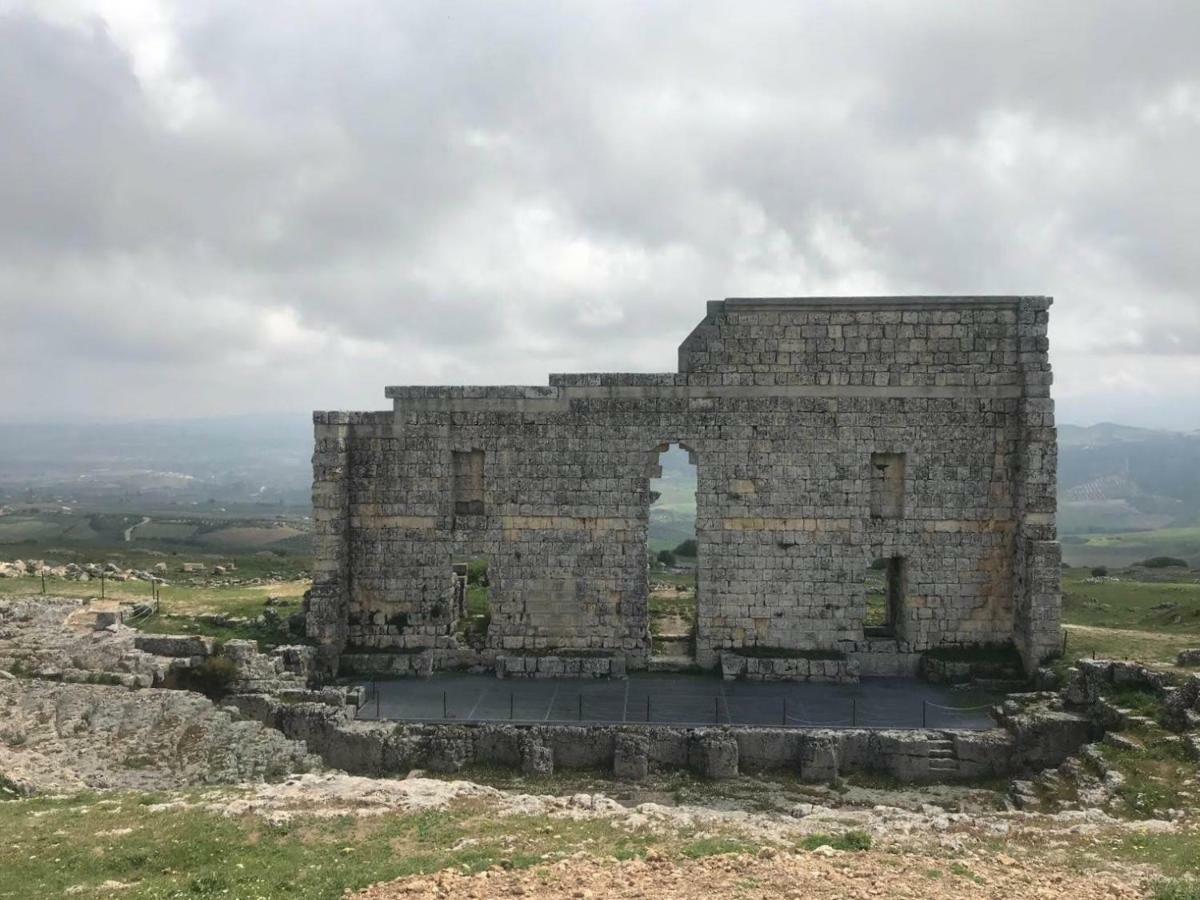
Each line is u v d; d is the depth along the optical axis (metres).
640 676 40.16
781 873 18.23
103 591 46.50
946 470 39.97
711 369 40.38
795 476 40.22
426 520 41.56
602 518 40.88
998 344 39.62
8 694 33.25
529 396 41.00
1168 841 21.33
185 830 22.22
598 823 23.25
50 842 21.52
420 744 32.91
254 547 137.25
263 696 34.47
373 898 17.23
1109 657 35.72
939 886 17.53
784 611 40.38
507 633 41.22
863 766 32.25
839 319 40.00
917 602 40.16
